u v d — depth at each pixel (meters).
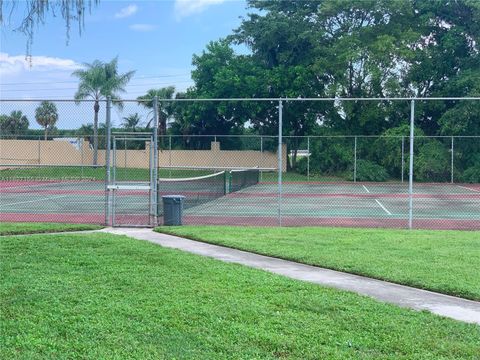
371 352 5.31
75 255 9.88
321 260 9.88
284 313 6.51
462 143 41.03
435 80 47.53
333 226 15.75
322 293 7.53
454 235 13.26
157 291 7.41
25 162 26.25
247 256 10.59
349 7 48.44
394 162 41.41
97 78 56.19
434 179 40.91
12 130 16.98
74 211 19.47
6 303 6.74
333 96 47.16
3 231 12.77
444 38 46.81
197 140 51.66
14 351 5.20
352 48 46.69
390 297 7.63
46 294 7.15
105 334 5.68
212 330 5.84
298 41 50.66
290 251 10.77
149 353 5.19
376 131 47.78
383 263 9.65
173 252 10.46
